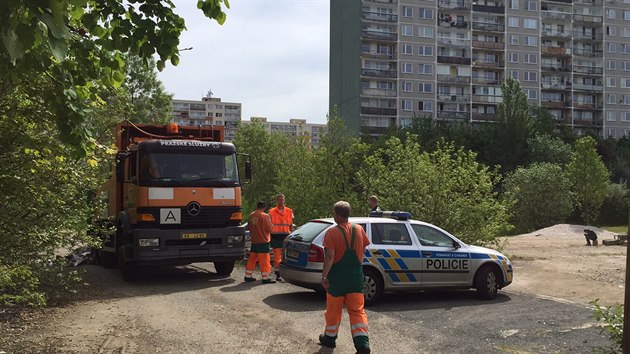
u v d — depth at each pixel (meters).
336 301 6.73
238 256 12.84
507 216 16.84
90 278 13.23
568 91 90.88
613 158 71.88
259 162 63.09
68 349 6.79
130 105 8.57
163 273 14.30
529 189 49.03
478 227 16.23
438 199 16.19
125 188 13.07
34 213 7.49
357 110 80.69
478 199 16.42
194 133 14.18
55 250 8.49
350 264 6.70
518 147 63.75
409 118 81.31
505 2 86.88
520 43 87.44
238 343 7.13
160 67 4.81
